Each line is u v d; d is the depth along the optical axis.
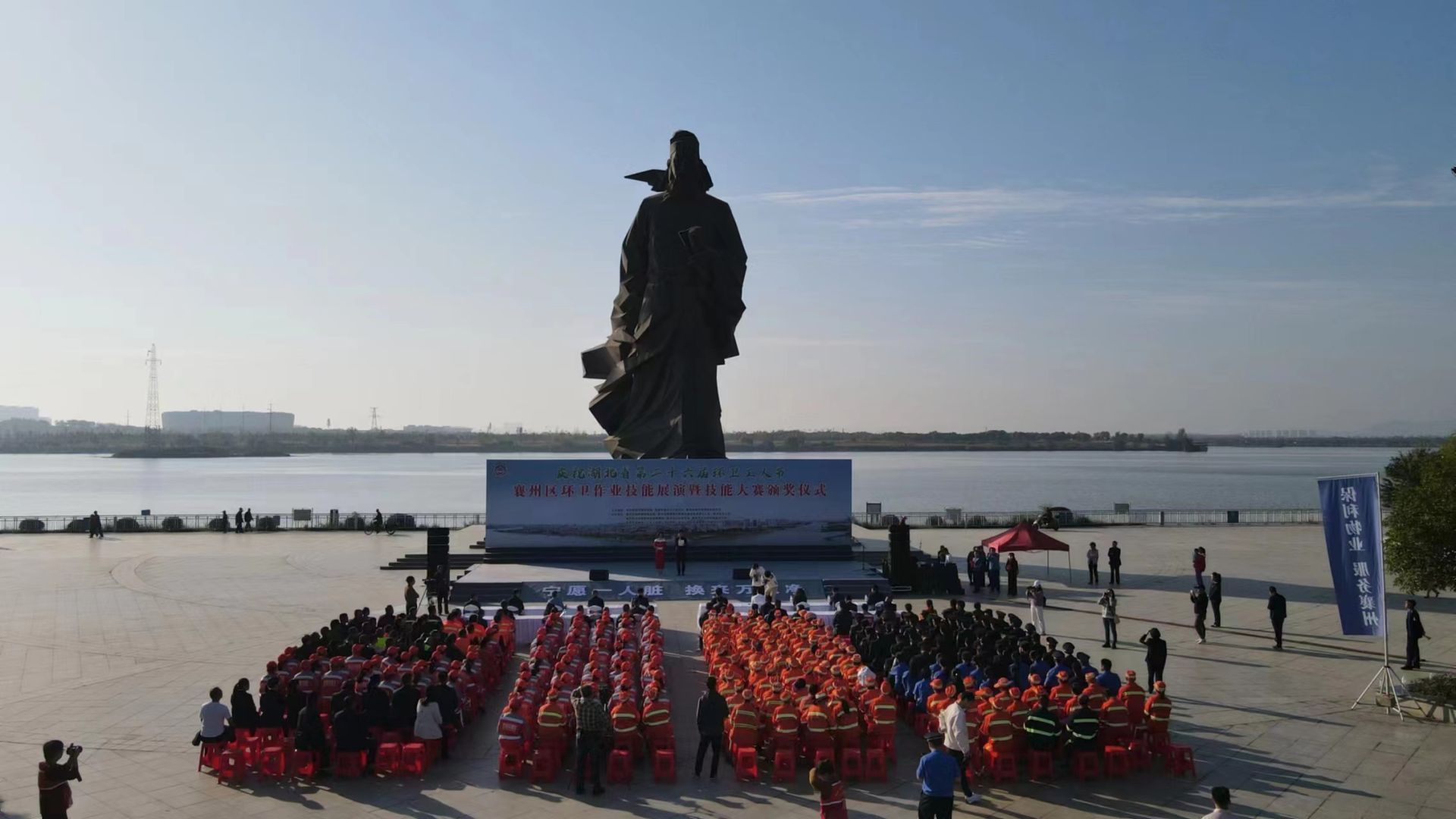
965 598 46.53
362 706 22.73
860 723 23.08
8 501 141.50
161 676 30.89
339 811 19.94
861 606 38.94
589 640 30.27
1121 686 24.83
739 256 60.25
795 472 55.41
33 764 22.50
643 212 59.75
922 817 17.83
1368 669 31.77
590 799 20.66
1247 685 29.75
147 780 21.70
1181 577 52.88
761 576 44.62
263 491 172.12
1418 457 60.56
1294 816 19.42
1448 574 28.22
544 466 54.84
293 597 46.66
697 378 58.41
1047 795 20.86
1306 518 87.00
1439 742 24.06
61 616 41.34
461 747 24.41
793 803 20.42
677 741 24.83
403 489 182.38
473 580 47.41
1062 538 72.12
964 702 22.52
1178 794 20.78
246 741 22.27
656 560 51.19
